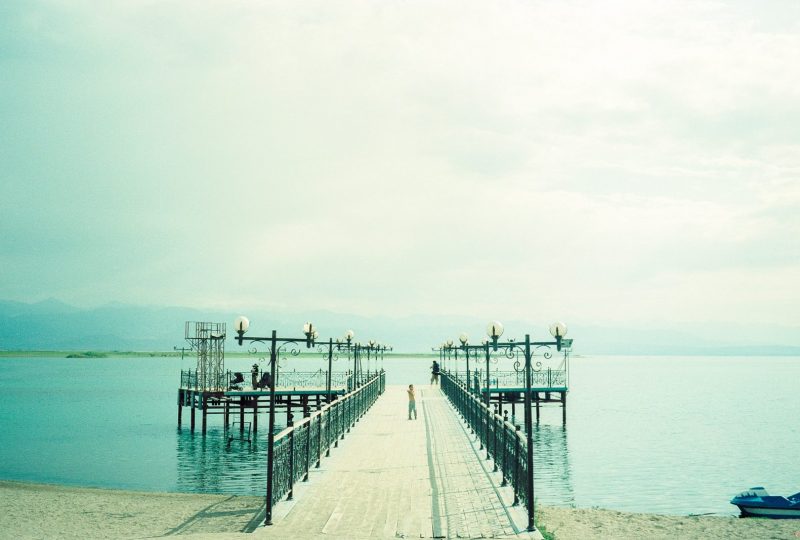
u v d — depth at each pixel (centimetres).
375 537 1084
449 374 3984
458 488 1436
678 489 2695
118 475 2736
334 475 1577
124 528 1549
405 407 3422
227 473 2784
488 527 1141
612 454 3628
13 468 2908
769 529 1714
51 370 16588
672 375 17150
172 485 2519
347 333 3117
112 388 9150
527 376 1183
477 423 2192
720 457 3619
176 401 6938
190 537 1141
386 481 1509
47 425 4653
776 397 8794
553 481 2827
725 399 8362
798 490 2752
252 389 3931
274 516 1209
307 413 4081
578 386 11388
